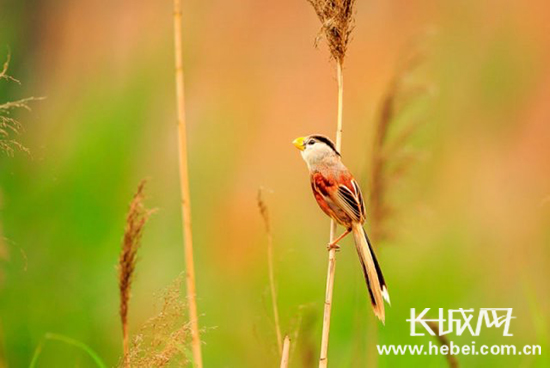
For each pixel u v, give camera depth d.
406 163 9.74
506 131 15.34
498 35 16.33
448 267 12.43
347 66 16.64
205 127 15.55
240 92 16.48
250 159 15.26
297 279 12.47
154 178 14.40
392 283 12.32
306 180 14.77
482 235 12.92
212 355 11.23
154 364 6.90
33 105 15.36
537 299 10.99
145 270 12.91
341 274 12.54
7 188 13.18
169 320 7.01
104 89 15.66
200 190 14.48
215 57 17.19
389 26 17.34
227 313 11.92
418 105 9.87
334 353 10.85
